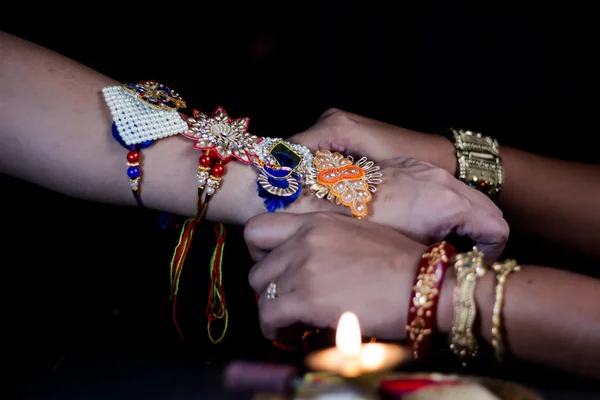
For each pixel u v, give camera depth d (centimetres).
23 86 102
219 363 61
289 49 185
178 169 104
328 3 181
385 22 180
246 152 106
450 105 179
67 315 123
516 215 128
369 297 86
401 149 119
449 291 85
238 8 184
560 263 145
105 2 179
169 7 182
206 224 143
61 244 138
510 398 56
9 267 131
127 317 122
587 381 81
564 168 130
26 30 175
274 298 92
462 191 104
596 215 126
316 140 116
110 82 109
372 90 181
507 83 177
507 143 172
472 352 83
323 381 56
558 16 175
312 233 91
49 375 59
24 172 104
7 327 118
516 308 81
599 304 80
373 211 102
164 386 57
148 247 142
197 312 125
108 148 102
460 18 178
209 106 176
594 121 171
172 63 181
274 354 99
